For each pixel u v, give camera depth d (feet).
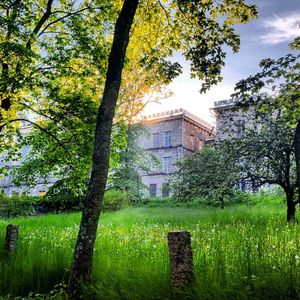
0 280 22.56
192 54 36.37
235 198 85.30
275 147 53.36
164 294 17.07
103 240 32.78
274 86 38.14
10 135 59.47
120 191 112.88
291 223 39.63
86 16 61.11
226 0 33.88
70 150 60.70
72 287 20.75
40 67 55.67
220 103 134.31
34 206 108.27
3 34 52.19
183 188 72.02
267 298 14.85
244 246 22.91
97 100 61.77
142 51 38.86
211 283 16.35
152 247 28.02
